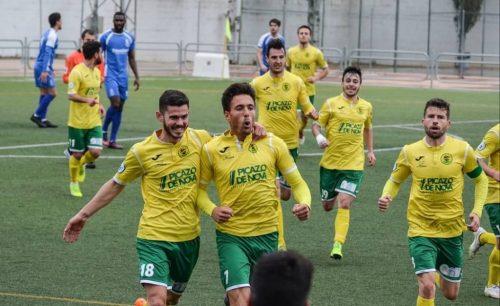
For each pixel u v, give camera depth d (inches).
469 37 3299.7
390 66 3353.8
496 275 626.5
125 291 606.5
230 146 492.4
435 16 3351.4
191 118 1588.3
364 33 3476.9
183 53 3144.7
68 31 3041.3
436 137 548.7
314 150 1291.8
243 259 482.3
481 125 1622.8
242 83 498.3
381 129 1540.4
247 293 474.0
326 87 2352.4
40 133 1354.6
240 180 488.7
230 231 490.6
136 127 1457.9
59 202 900.0
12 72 2485.2
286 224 840.3
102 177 1041.5
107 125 1248.2
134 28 2883.9
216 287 625.3
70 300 581.3
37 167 1084.5
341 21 3467.0
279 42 818.8
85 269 659.4
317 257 721.6
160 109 486.6
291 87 811.4
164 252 484.1
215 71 2576.3
